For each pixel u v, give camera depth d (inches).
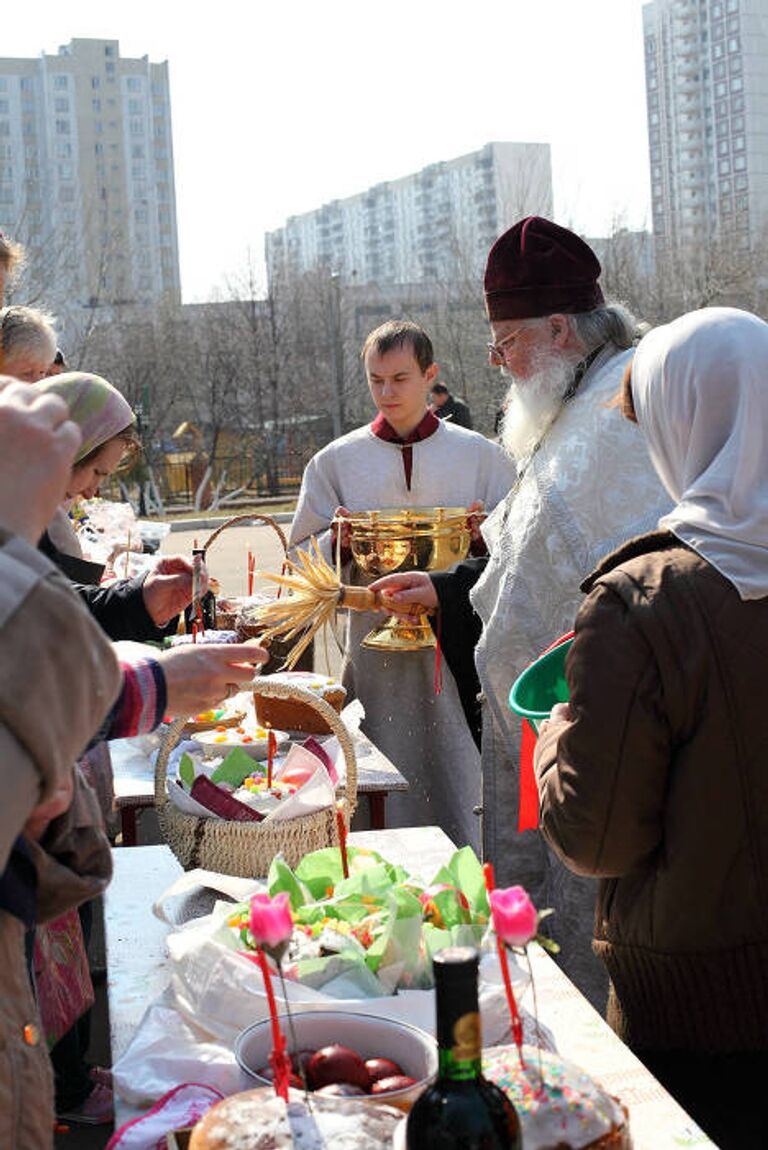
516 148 2970.0
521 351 118.7
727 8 2999.5
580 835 73.4
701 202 3159.5
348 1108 52.7
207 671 69.3
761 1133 74.5
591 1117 51.8
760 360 75.0
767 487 73.1
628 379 83.5
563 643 96.0
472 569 136.8
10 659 46.4
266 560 600.4
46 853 56.4
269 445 1373.0
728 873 72.3
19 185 2866.6
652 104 3203.7
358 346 1485.0
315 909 73.6
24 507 50.0
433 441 168.2
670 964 73.9
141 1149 58.5
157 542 258.5
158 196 3110.2
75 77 2947.8
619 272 1408.7
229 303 1446.9
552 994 72.5
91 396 108.3
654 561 73.7
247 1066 60.4
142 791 121.4
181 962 69.5
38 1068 52.7
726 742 71.1
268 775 107.5
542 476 114.7
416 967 68.0
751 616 71.5
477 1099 44.9
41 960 80.0
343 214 3617.1
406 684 163.8
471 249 1660.9
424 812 165.5
